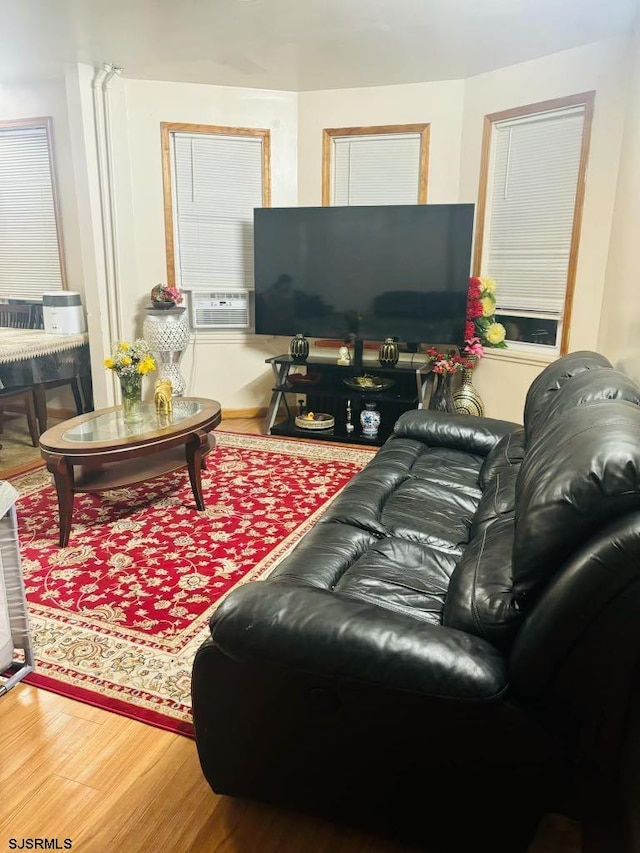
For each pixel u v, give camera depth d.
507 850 1.27
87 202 4.39
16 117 4.79
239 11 3.23
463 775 1.23
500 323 4.64
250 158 4.84
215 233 4.93
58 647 2.13
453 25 3.42
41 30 3.52
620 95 3.59
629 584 1.02
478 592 1.30
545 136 4.07
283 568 1.77
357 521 2.10
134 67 4.20
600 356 2.54
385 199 4.78
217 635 1.27
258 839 1.43
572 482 1.12
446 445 3.02
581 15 3.29
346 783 1.33
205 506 3.32
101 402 4.77
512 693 1.17
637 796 1.05
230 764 1.41
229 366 5.19
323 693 1.25
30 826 1.46
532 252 4.30
